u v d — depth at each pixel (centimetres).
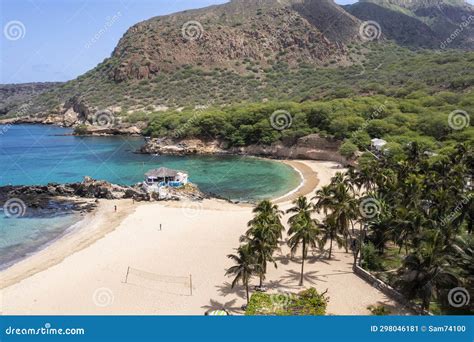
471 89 15575
